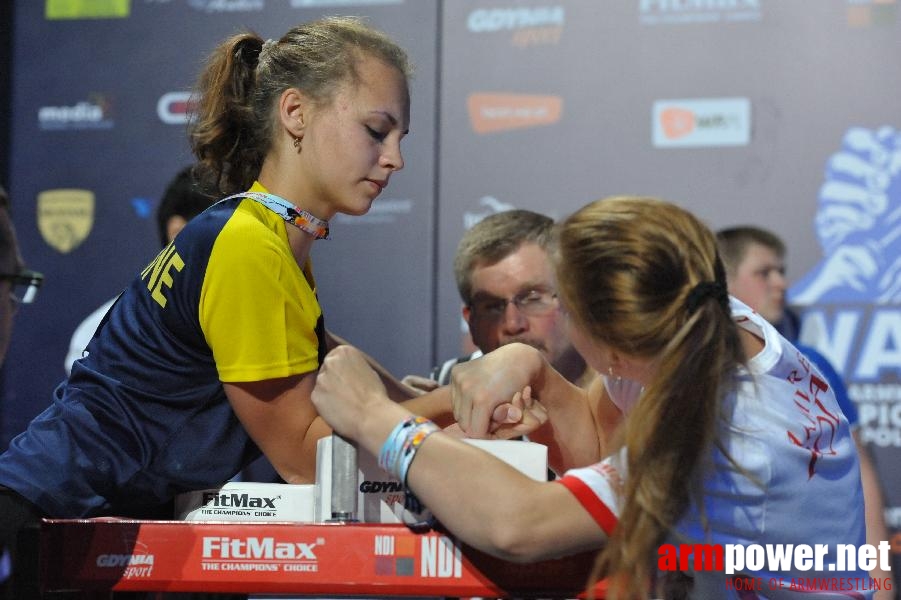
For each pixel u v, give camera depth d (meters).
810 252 4.20
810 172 4.21
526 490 1.57
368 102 1.98
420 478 1.60
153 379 1.93
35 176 4.62
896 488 4.07
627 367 1.70
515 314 2.91
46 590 1.65
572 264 1.68
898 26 4.19
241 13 4.53
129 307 2.01
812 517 1.69
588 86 4.33
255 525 1.64
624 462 1.62
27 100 4.63
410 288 4.37
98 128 4.61
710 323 1.61
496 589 1.61
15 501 1.84
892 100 4.18
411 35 4.42
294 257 2.01
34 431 1.96
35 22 4.64
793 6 4.24
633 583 1.50
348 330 4.39
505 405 1.86
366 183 2.01
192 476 1.93
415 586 1.62
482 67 4.39
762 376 1.69
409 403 2.00
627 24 4.32
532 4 4.37
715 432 1.58
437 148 4.39
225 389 1.90
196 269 1.89
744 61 4.25
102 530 1.66
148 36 4.59
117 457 1.91
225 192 2.15
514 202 4.35
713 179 4.25
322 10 4.48
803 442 1.67
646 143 4.29
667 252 1.64
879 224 4.16
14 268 2.23
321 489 1.77
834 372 3.57
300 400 1.90
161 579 1.64
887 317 4.14
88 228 4.59
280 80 2.02
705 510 1.64
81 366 2.01
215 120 2.10
